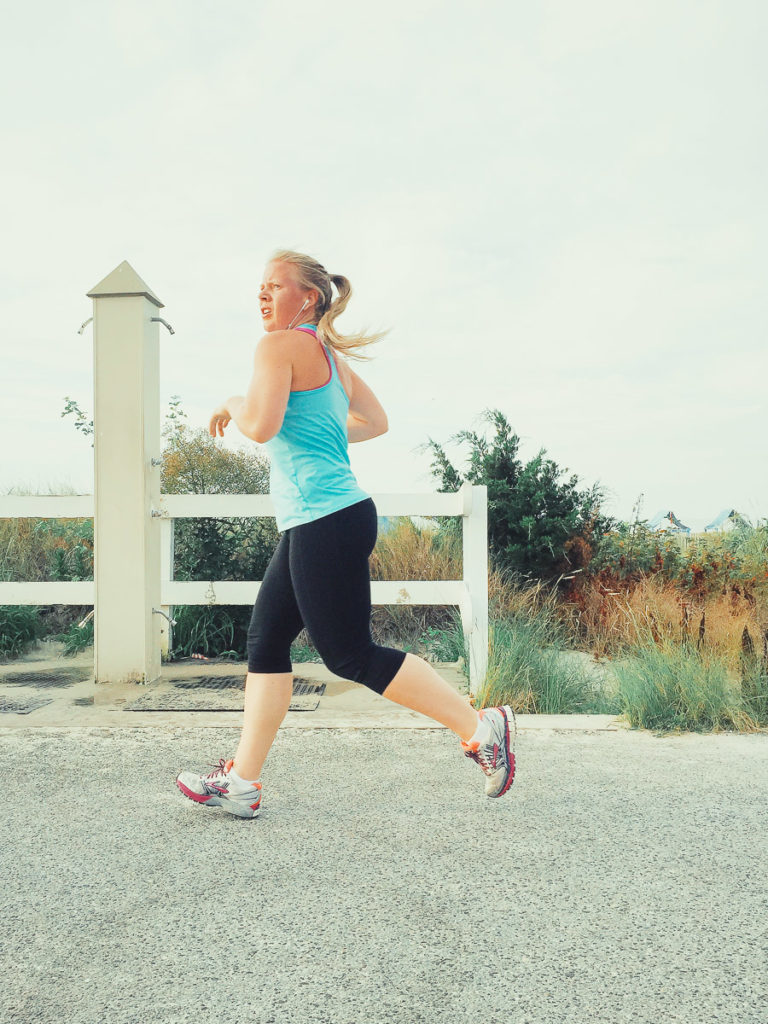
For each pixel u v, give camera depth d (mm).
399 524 8070
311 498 2549
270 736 2715
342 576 2531
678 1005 1651
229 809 2695
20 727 3863
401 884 2207
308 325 2633
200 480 6785
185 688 4805
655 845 2482
